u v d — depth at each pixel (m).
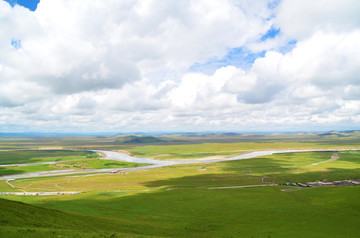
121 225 58.47
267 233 58.56
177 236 53.62
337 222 69.38
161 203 98.44
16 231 34.16
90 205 94.69
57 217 51.97
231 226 67.12
